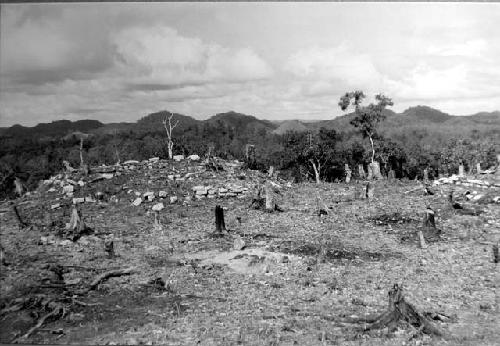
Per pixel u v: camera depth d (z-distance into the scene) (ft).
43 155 312.91
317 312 53.72
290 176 243.81
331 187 151.23
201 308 53.42
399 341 45.80
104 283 59.36
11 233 84.17
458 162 268.41
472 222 98.43
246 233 90.99
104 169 143.43
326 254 76.89
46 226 90.99
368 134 225.35
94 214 108.68
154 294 57.26
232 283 63.00
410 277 67.67
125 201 120.26
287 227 97.19
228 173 149.38
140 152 337.72
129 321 48.83
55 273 58.59
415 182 156.56
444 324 51.13
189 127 564.30
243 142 498.69
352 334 47.06
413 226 96.78
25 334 45.03
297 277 66.18
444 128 606.96
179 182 135.03
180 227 97.60
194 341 44.19
